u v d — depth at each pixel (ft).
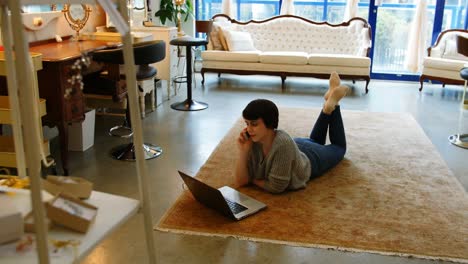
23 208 3.55
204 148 11.38
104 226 3.50
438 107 16.26
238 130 12.84
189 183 7.88
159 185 9.12
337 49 21.40
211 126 13.33
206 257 6.61
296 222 7.56
